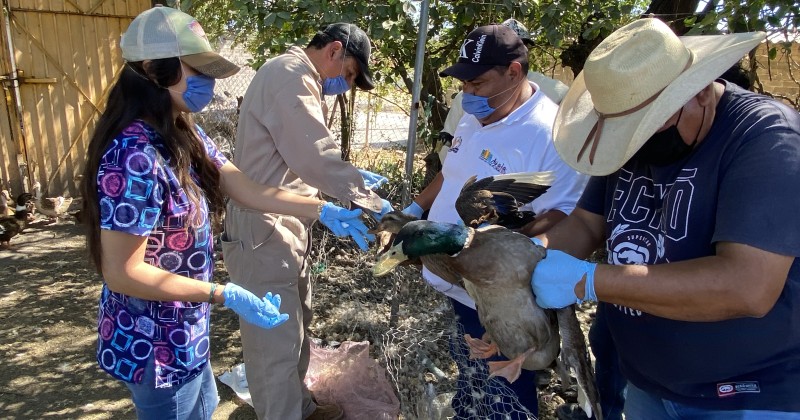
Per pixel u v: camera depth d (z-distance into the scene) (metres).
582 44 5.46
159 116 1.99
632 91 1.67
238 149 3.03
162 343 2.10
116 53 8.05
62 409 3.69
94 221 1.93
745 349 1.74
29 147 7.78
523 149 2.65
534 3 4.70
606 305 2.19
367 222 3.04
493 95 2.67
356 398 3.57
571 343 1.96
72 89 7.90
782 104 1.66
